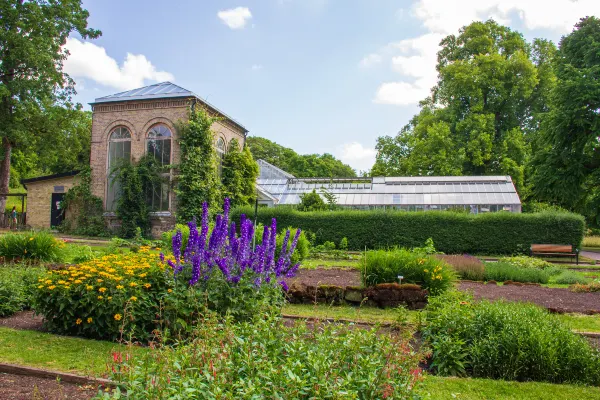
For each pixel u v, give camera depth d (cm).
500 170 3559
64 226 2581
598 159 2748
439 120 3841
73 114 2867
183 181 2384
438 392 452
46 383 432
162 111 2484
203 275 575
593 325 727
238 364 329
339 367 332
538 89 3791
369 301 847
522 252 2100
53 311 611
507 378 504
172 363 323
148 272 616
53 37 2717
